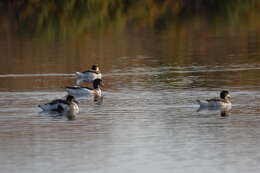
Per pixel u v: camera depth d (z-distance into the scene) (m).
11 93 50.56
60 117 41.94
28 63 66.44
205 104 44.03
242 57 67.44
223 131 37.78
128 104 45.75
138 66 63.50
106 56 70.50
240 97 47.34
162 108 44.03
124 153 33.91
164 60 66.81
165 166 31.75
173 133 37.53
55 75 59.62
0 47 78.81
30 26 94.00
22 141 36.44
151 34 87.31
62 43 80.88
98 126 39.47
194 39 82.00
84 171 31.22
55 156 33.62
